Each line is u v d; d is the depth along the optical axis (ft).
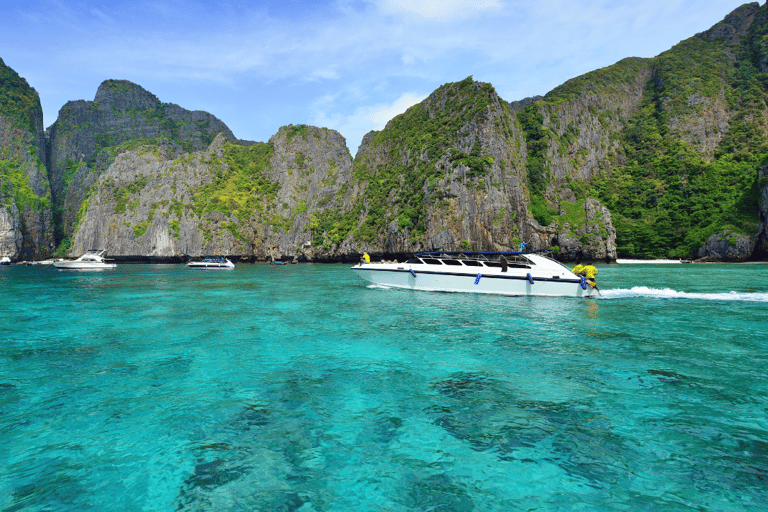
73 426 20.65
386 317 52.60
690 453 17.39
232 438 19.26
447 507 13.93
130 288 103.35
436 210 264.11
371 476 15.98
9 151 512.63
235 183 442.09
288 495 14.73
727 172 319.47
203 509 13.91
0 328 47.34
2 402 23.94
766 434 19.07
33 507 14.12
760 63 401.08
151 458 17.48
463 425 20.39
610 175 384.88
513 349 35.53
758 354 33.22
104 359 33.37
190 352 35.58
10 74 568.41
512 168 281.54
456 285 74.28
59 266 227.61
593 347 35.91
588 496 14.47
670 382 26.43
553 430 19.74
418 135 324.60
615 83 457.27
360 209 345.10
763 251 244.01
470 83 312.09
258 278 142.10
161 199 410.11
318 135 476.13
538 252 72.43
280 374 29.07
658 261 273.13
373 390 25.55
